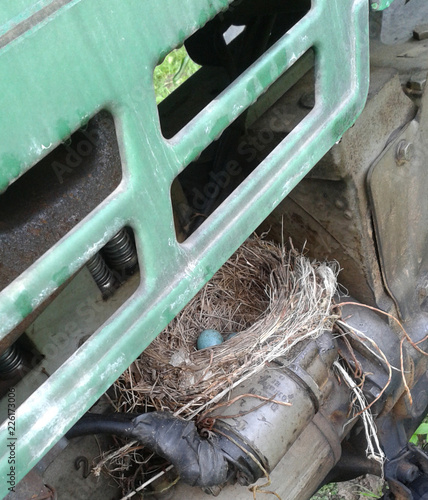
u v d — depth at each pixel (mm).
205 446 1555
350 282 2059
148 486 1747
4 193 1185
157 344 2000
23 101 867
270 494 1761
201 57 2180
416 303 2184
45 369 1447
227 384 1722
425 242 2176
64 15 883
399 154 1877
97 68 947
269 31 2025
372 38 2178
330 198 1858
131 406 1738
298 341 1808
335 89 1426
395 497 2193
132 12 970
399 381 1968
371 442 1980
